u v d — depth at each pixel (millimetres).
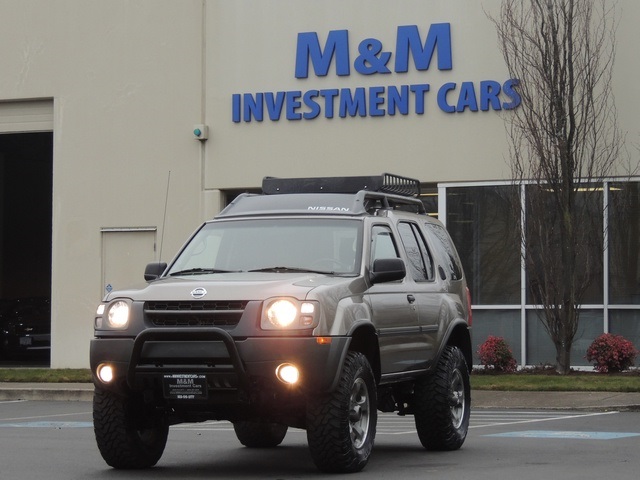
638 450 16109
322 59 33094
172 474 14055
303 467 14695
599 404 24469
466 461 14992
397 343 14992
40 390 29391
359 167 32719
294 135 33375
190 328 13125
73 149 35594
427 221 17641
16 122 36656
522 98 30578
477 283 31672
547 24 30266
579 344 30891
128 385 13500
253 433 17125
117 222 35094
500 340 30547
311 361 13016
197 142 34344
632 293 30516
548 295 30016
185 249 15445
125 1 35219
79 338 35406
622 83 30438
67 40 35781
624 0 30516
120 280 35094
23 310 42906
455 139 31891
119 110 35188
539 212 30156
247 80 33906
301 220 15328
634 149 30359
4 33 36406
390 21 32531
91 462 15406
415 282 16094
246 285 13406
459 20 31891
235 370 12977
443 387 16047
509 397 25750
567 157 29953
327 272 14500
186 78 34562
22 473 14258
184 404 13438
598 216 30266
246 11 33969
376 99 32562
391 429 20641
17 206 55281
